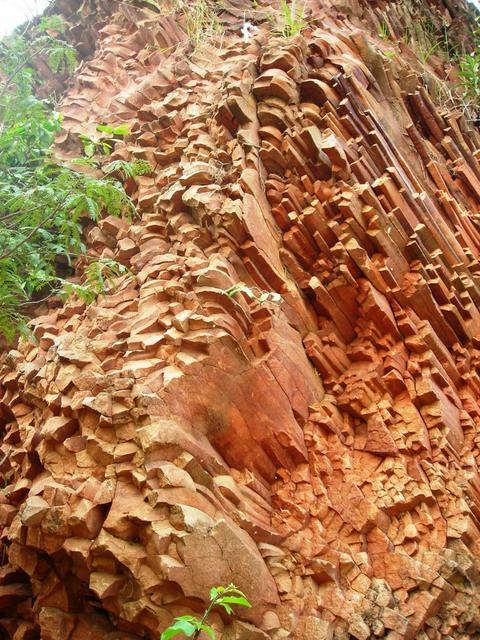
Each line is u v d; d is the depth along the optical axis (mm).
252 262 5367
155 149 6980
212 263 5113
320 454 4953
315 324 5684
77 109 8305
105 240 6582
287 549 4453
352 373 5500
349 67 6871
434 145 8148
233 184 5676
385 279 5727
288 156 6004
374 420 5160
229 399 4582
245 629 3709
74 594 3928
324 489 4785
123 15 9234
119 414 4039
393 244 5871
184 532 3617
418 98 7992
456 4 13188
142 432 3939
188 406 4320
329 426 5078
